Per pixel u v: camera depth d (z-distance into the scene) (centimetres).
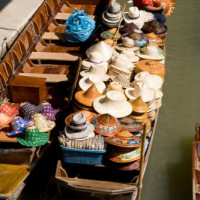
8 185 769
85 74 934
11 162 825
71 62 1071
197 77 1262
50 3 1220
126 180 823
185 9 1605
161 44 1097
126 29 1114
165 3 1290
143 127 771
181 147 1021
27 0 1302
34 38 1105
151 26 1142
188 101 1173
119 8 1124
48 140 832
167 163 977
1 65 927
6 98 939
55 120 876
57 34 1162
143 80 904
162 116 1116
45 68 1048
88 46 1131
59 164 775
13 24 1150
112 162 774
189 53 1362
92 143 760
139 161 773
